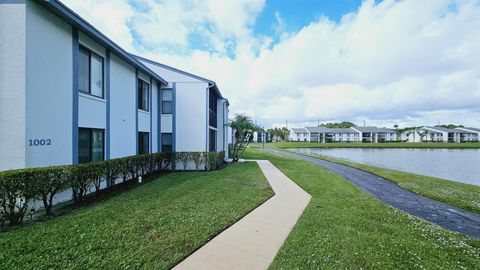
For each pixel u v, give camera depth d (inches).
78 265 117.8
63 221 177.6
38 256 125.3
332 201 261.6
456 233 186.5
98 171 254.1
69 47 247.0
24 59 198.8
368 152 1496.1
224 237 159.9
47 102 220.8
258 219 197.3
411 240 163.3
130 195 264.5
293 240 155.9
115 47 316.8
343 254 139.0
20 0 198.7
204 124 504.4
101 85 310.0
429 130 3179.1
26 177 174.6
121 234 156.3
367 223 194.4
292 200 260.7
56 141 230.8
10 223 168.9
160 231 163.3
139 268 117.6
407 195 333.4
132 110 385.4
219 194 272.4
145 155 381.1
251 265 125.1
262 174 434.3
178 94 506.6
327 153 1397.6
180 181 353.4
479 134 3181.6
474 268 128.7
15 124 198.2
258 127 718.5
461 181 520.7
